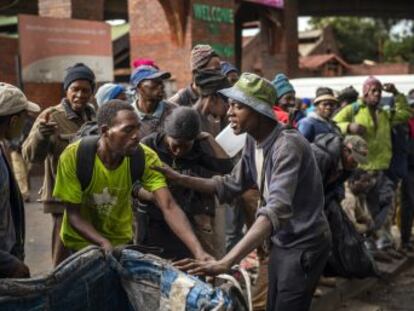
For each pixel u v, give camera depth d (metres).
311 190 3.54
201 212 4.04
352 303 6.07
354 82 13.30
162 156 4.00
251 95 3.42
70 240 3.53
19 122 3.28
